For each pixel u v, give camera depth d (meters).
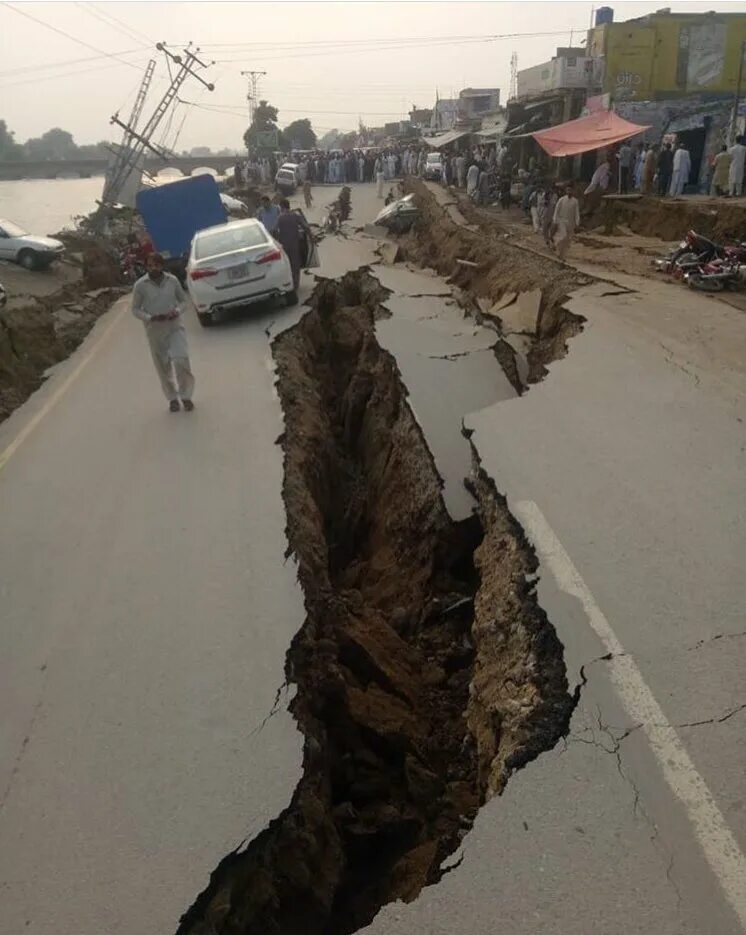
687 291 12.60
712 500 6.20
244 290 14.17
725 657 4.54
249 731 4.75
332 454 10.59
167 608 6.04
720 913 3.21
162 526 7.29
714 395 8.17
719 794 3.70
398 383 10.57
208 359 12.45
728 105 23.88
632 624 4.89
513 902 3.37
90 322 17.19
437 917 3.37
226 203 33.78
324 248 22.08
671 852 3.47
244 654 5.42
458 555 7.57
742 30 27.09
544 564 5.61
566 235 16.30
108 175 39.31
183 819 4.19
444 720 5.98
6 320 13.19
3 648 5.81
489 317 13.15
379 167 40.69
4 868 4.02
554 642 4.88
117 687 5.23
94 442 9.52
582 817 3.69
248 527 7.11
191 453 8.84
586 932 3.21
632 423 7.70
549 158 31.11
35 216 51.47
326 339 14.78
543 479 6.80
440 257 20.30
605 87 27.92
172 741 4.71
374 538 9.13
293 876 4.12
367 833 4.95
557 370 9.31
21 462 9.17
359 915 4.36
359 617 6.99
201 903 3.78
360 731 5.64
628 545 5.71
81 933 3.66
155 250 20.75
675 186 21.30
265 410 9.98
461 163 36.66
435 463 8.48
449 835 4.47
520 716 4.53
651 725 4.12
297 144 115.06
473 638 6.09
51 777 4.55
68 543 7.20
